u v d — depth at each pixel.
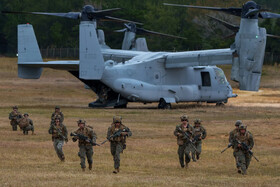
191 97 124.94
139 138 70.06
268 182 40.16
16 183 37.31
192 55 117.56
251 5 112.25
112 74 113.12
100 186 36.38
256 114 105.50
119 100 118.19
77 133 43.44
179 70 123.19
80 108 114.94
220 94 131.38
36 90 174.88
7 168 45.94
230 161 52.84
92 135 43.72
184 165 48.53
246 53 112.75
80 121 43.38
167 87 120.44
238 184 38.81
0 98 145.62
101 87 117.56
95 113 102.81
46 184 36.88
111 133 43.19
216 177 42.84
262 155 57.16
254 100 152.38
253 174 45.41
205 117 99.31
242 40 112.75
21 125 71.00
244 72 113.50
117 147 43.19
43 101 140.62
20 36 118.31
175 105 133.12
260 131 76.44
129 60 123.31
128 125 84.25
